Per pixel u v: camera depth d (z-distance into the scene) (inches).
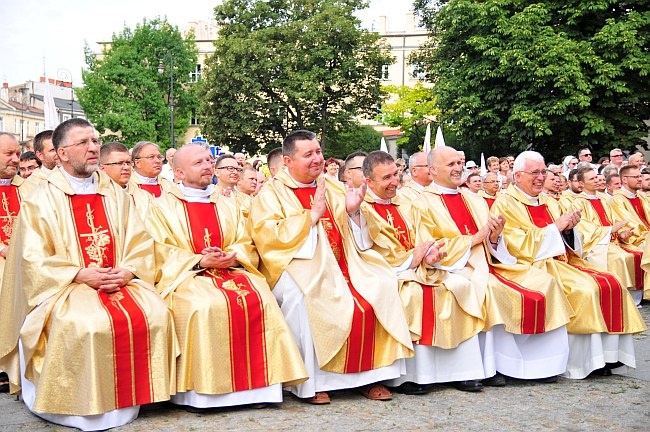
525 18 804.0
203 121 1403.8
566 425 197.0
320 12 1344.7
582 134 805.2
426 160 304.5
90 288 200.2
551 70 774.5
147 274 215.8
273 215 230.7
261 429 190.4
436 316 231.1
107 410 187.6
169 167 437.1
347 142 1531.7
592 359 254.7
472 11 845.8
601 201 402.6
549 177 329.1
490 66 833.5
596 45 801.6
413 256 236.2
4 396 225.3
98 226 213.0
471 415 206.2
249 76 1317.7
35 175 273.3
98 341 186.7
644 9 840.3
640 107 849.5
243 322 206.5
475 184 360.8
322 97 1336.1
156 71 1982.0
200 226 235.1
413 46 2063.2
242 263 229.9
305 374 207.6
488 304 241.4
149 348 195.6
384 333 224.2
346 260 235.3
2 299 212.8
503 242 260.5
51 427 190.2
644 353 294.5
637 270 384.5
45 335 194.2
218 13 1408.7
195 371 202.5
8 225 265.9
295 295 220.5
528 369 250.1
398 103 1278.3
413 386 230.4
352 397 225.1
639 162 486.9
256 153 1428.4
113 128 1881.2
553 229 267.4
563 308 248.1
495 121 853.2
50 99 354.3
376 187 261.1
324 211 233.9
